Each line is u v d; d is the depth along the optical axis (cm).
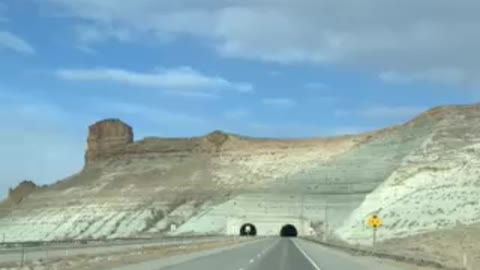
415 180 14125
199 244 9731
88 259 4938
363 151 19388
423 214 12288
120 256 5534
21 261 4231
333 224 17100
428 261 4938
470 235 8731
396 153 17888
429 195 13050
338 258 5519
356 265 4528
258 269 3819
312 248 8000
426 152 15338
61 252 5703
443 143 15350
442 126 16262
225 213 18988
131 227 19575
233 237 14888
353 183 18175
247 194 19650
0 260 4450
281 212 18400
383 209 13538
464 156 14288
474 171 13312
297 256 5684
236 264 4347
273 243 10125
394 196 13975
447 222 11588
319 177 19262
